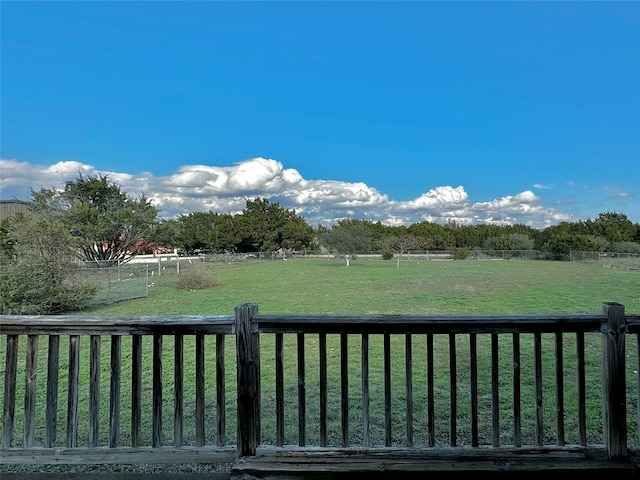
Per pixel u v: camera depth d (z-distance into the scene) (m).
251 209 49.38
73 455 2.07
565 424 3.11
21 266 9.87
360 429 3.08
